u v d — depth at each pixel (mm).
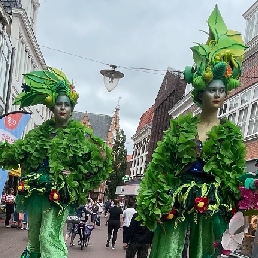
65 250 4309
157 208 3529
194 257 3666
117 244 14078
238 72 3930
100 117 70188
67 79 4742
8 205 14242
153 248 3699
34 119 27062
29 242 4414
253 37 18922
